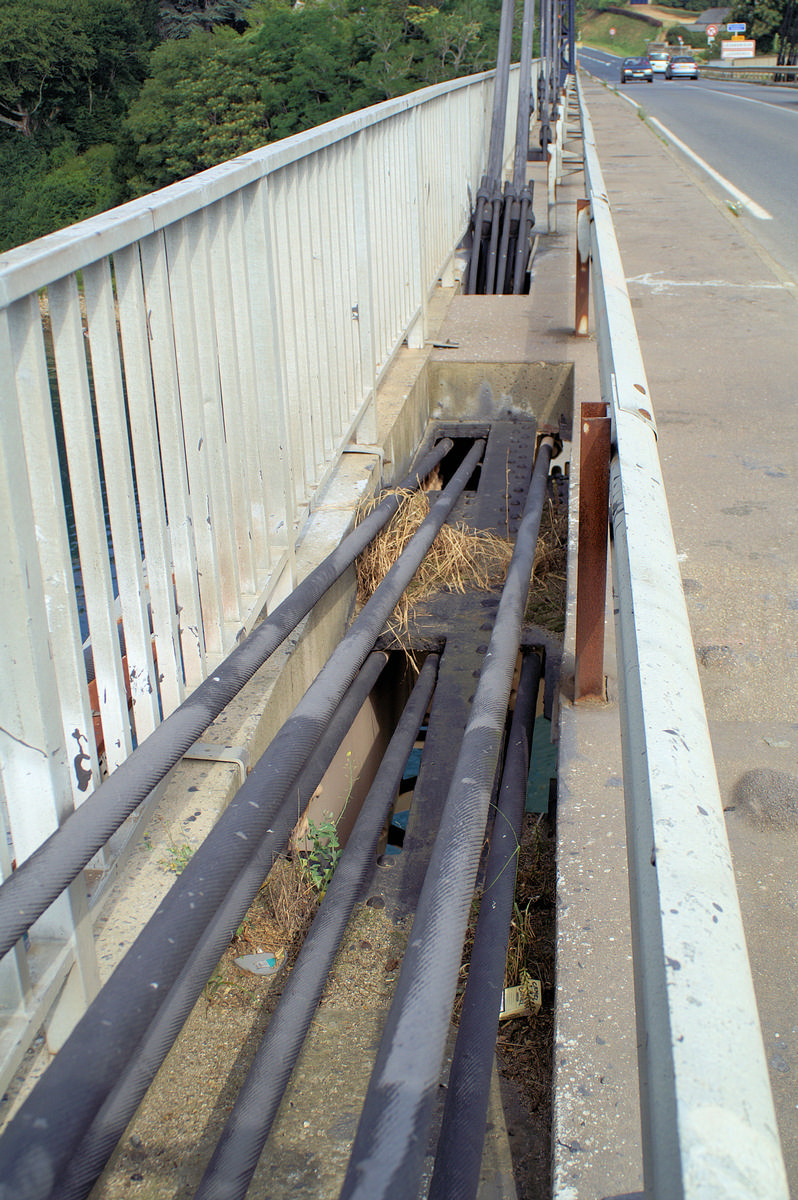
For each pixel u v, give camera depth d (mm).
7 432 1360
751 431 4258
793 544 3301
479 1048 1645
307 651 3061
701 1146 610
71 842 1468
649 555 1385
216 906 1586
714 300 6477
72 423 1692
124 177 54875
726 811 2211
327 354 3650
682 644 1186
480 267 9070
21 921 1350
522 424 5758
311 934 2039
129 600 1969
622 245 8516
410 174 5480
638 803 944
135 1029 1316
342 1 47938
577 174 14133
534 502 4203
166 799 2191
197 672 2328
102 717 1892
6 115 62219
